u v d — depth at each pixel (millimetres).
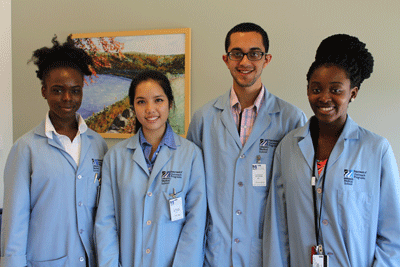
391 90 2309
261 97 1466
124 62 2719
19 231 1252
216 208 1420
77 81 1338
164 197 1315
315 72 1162
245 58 1330
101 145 1528
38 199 1293
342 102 1118
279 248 1288
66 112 1330
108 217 1348
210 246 1401
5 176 1325
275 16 2436
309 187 1188
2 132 2430
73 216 1320
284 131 1452
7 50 2461
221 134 1462
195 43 2580
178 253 1289
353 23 2330
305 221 1190
